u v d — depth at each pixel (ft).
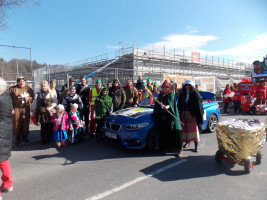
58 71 83.92
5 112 9.86
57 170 12.98
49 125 18.66
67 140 19.89
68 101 18.80
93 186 10.78
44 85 17.89
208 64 109.60
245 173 12.19
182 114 15.97
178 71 92.53
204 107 20.93
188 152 16.10
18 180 11.65
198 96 15.33
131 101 20.79
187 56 97.96
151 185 10.80
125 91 20.81
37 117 18.13
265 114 35.83
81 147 17.71
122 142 15.56
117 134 15.80
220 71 118.21
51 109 17.61
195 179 11.44
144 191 10.17
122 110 18.63
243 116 34.35
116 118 16.58
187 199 9.39
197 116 15.44
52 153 16.28
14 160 14.84
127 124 15.43
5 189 10.32
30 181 11.50
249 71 138.72
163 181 11.24
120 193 10.02
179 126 14.78
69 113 18.16
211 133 21.75
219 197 9.56
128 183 11.04
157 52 85.46
